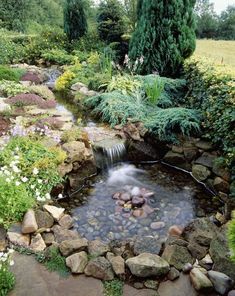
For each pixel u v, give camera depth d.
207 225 3.44
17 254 3.03
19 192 3.57
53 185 4.14
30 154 4.32
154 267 2.85
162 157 5.56
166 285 2.79
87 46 12.71
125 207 4.21
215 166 4.63
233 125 4.27
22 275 2.79
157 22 7.40
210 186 4.66
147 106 6.50
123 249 3.42
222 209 4.22
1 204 3.40
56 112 6.60
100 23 11.71
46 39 13.86
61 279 2.79
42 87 8.44
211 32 16.80
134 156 5.51
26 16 22.97
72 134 5.10
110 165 5.32
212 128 4.94
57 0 31.23
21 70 10.09
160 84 6.60
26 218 3.39
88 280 2.80
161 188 4.73
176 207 4.26
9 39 13.72
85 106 7.47
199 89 5.86
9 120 5.83
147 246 3.33
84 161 4.85
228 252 2.92
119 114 6.24
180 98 7.03
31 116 6.16
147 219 4.00
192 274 2.83
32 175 4.04
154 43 7.57
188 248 3.16
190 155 5.15
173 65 7.57
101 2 11.69
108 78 8.07
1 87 7.86
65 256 3.03
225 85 4.55
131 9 10.70
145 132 5.52
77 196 4.46
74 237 3.37
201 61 6.41
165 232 3.76
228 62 8.45
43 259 2.97
